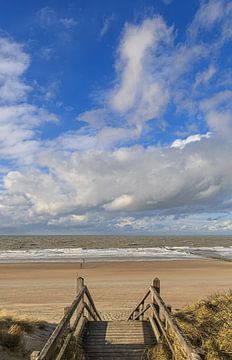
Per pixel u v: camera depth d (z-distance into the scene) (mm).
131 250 65938
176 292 21906
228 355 5961
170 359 6391
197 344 6574
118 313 16234
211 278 29000
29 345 8578
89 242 97562
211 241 112625
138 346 7781
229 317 7164
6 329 8859
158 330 7680
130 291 22562
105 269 35281
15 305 18188
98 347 7742
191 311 8352
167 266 38125
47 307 17609
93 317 10727
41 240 110375
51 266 37844
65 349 6027
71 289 23594
